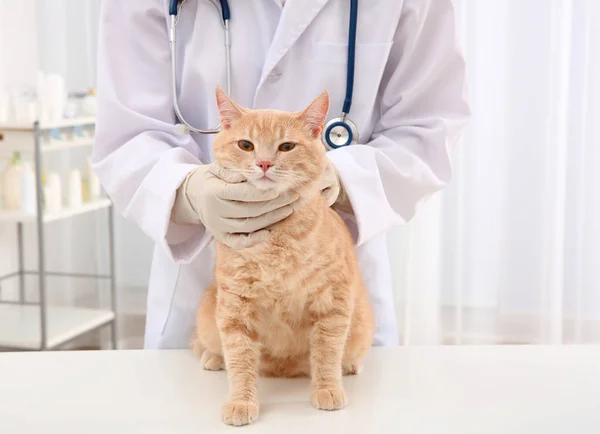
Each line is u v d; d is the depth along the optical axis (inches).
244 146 32.4
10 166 92.2
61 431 28.8
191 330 45.6
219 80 43.6
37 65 100.8
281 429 29.0
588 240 98.3
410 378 35.0
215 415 30.5
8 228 104.3
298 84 43.9
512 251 99.7
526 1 93.7
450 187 97.9
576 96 95.7
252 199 31.1
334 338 32.9
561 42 94.2
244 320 33.1
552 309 99.2
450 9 43.1
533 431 28.6
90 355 39.0
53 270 106.3
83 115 97.6
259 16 43.9
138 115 43.4
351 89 42.6
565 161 97.2
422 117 44.5
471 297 101.6
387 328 45.5
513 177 97.9
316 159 32.7
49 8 100.4
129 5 43.9
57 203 92.2
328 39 42.9
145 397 32.7
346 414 30.6
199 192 34.9
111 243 100.8
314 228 32.1
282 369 36.2
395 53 44.3
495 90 96.0
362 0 42.7
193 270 44.8
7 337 88.2
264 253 31.9
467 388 33.5
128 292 107.2
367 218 38.4
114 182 41.5
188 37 44.6
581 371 35.8
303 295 32.7
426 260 96.8
